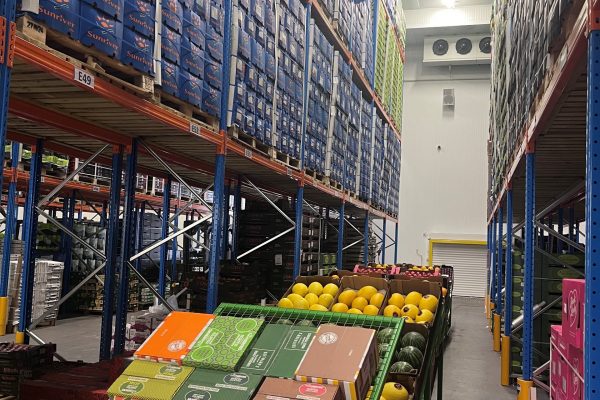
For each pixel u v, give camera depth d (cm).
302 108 711
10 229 808
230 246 845
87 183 1020
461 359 850
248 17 533
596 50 225
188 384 199
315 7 761
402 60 1633
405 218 2144
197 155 603
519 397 518
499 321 927
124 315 543
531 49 451
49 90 358
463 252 2080
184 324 234
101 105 394
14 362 389
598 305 216
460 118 2127
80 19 295
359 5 1023
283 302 374
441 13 1978
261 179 823
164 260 981
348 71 947
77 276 1076
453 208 2109
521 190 832
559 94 343
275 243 804
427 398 299
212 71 462
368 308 367
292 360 207
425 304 373
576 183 743
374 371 220
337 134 891
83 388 304
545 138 493
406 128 2169
